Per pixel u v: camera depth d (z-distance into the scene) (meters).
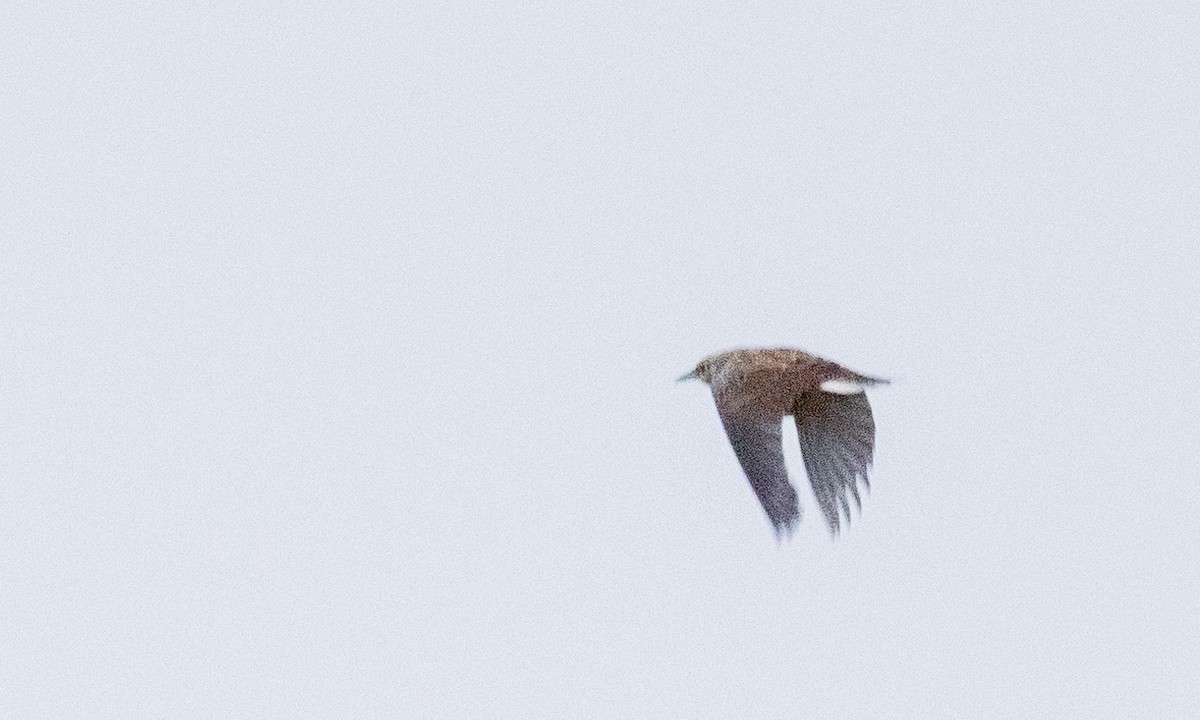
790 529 14.77
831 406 16.53
